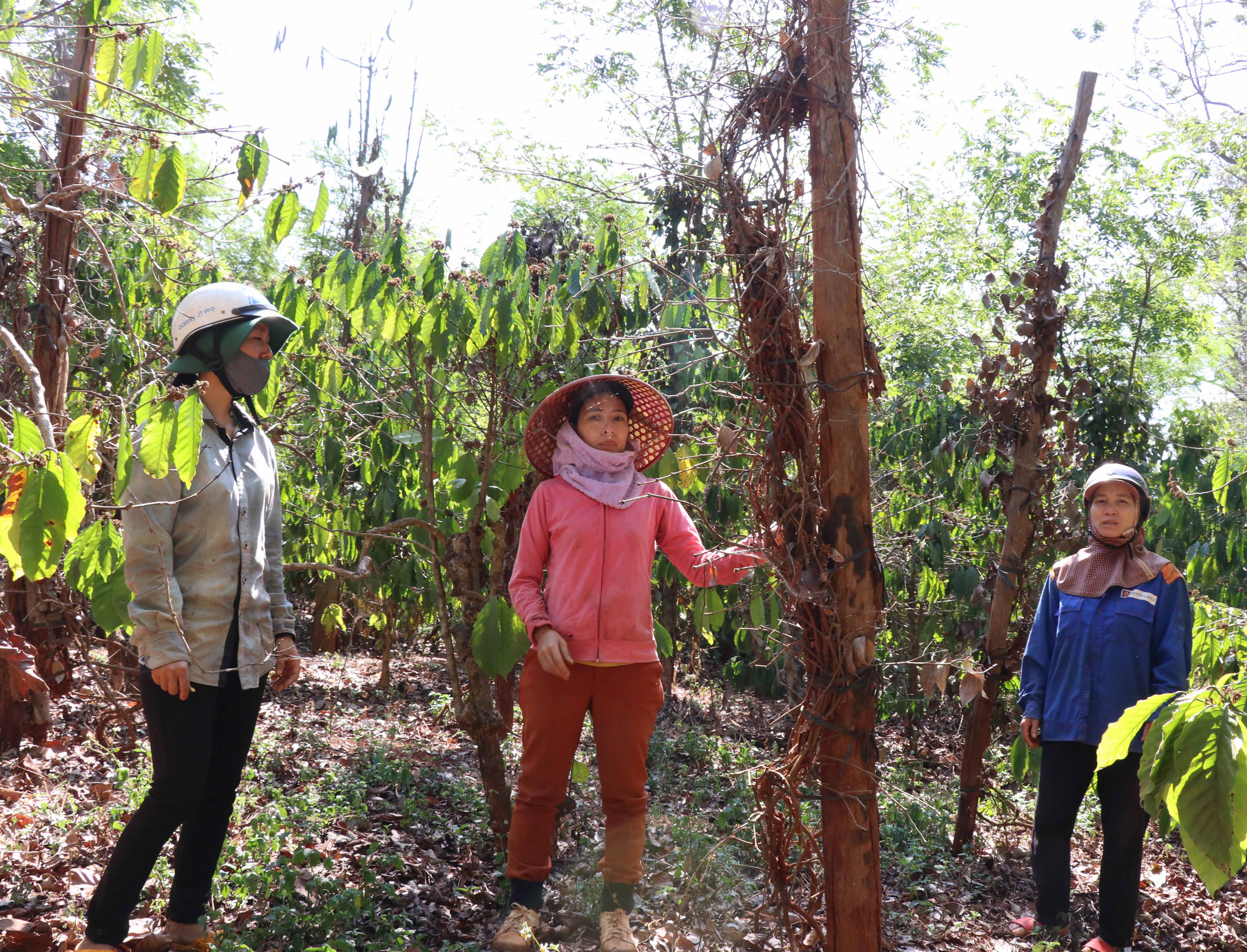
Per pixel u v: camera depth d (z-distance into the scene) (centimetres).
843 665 210
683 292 286
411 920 262
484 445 312
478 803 375
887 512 475
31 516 177
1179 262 1341
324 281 314
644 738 254
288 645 252
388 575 468
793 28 211
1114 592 289
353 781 397
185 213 597
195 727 219
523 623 266
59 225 369
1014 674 370
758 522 221
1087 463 566
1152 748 118
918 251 1366
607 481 256
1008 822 378
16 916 238
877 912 212
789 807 216
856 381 209
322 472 454
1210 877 111
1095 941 274
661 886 301
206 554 224
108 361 416
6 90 279
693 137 225
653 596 513
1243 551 506
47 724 381
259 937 240
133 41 268
